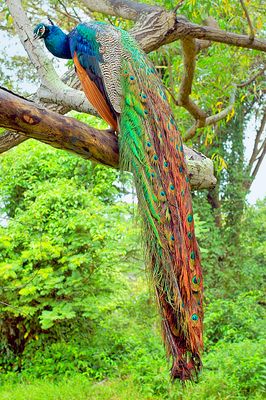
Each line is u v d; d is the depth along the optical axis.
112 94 3.10
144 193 2.92
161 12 4.28
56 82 3.64
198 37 4.51
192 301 2.76
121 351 9.50
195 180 3.46
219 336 10.05
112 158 2.90
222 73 6.52
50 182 10.30
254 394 7.34
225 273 13.84
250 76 8.48
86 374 8.80
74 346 9.49
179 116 6.79
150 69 3.25
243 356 7.74
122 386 7.98
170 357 2.68
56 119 2.55
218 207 15.16
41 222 9.60
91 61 3.23
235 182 15.24
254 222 15.35
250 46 4.84
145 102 3.10
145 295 10.48
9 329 9.98
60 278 9.09
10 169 10.51
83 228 9.51
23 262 9.52
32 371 9.26
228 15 6.34
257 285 13.92
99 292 9.73
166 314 2.75
